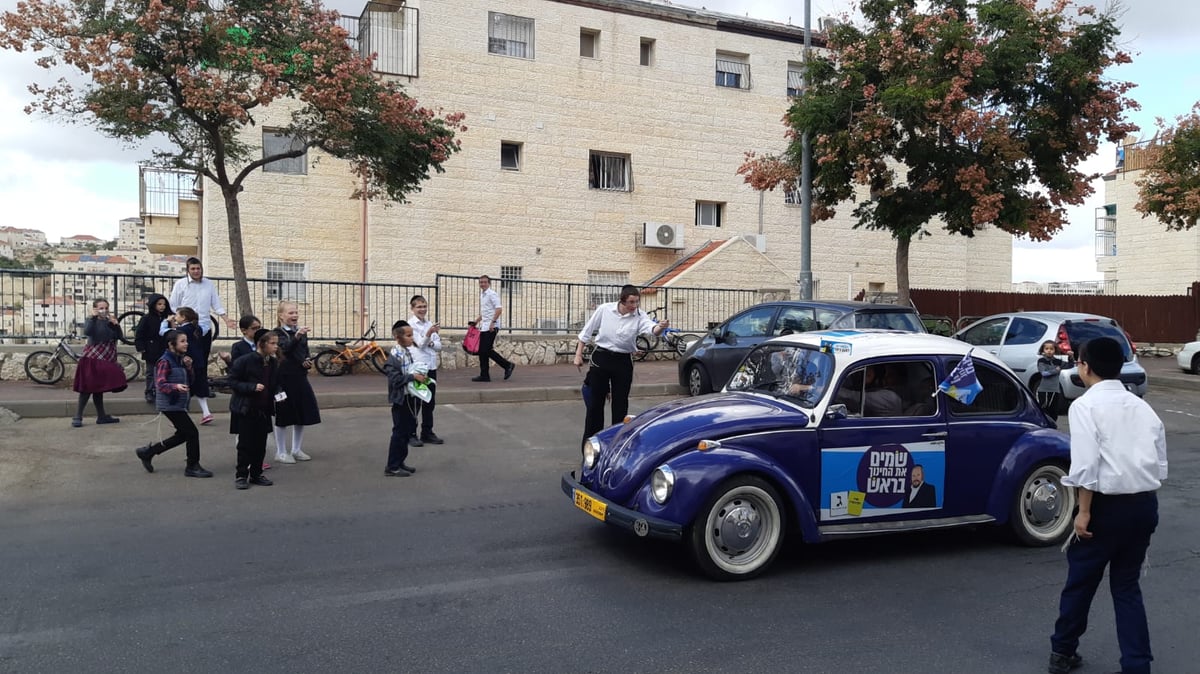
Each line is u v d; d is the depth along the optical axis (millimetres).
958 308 23609
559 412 12320
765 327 12367
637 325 8422
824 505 5680
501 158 22547
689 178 24812
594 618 4824
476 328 14156
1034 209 15492
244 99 12008
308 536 6340
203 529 6480
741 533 5461
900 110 14312
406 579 5438
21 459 8578
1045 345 11195
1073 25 15164
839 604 5121
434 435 9977
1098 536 4023
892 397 5949
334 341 15500
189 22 11578
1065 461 6340
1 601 4969
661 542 6320
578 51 23266
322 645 4410
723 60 25500
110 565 5629
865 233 27625
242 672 4086
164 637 4488
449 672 4113
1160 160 20016
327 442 9859
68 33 11070
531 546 6172
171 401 7961
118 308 13625
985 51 14656
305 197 20422
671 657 4316
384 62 21016
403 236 21156
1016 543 6332
